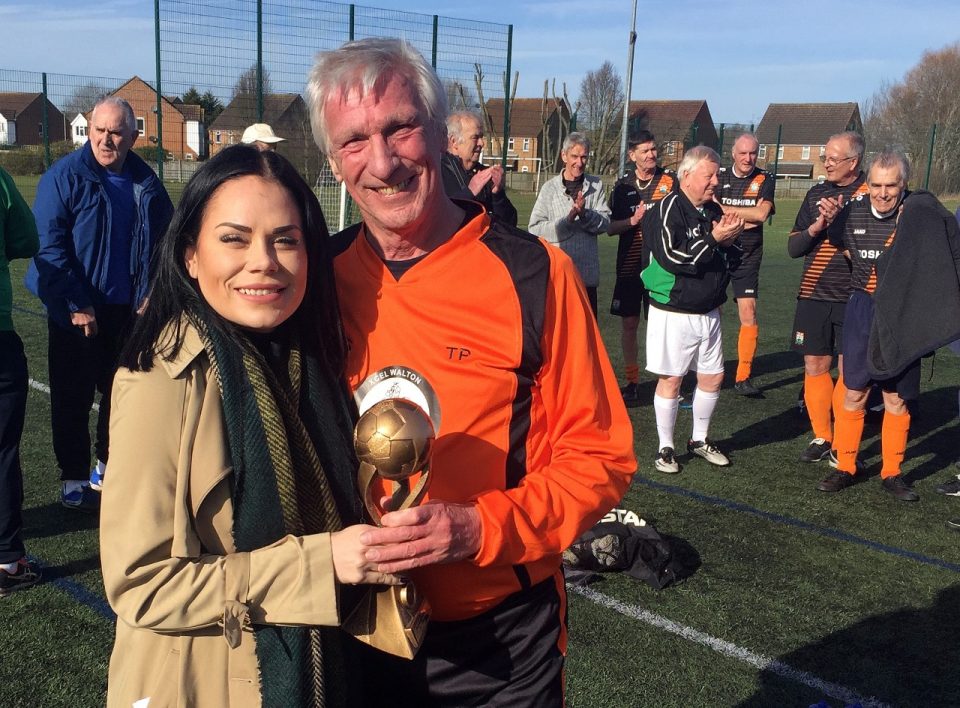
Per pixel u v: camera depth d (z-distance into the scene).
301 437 1.38
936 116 37.38
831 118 51.41
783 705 2.95
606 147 27.39
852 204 5.04
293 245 1.36
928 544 4.38
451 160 4.44
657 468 5.43
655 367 5.32
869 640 3.40
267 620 1.30
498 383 1.58
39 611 3.41
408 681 1.67
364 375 1.60
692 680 3.08
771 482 5.26
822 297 5.60
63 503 4.48
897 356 4.78
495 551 1.45
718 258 5.19
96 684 2.93
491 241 1.63
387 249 1.62
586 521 1.59
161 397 1.29
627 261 6.93
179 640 1.34
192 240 1.36
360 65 1.48
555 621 1.70
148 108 15.62
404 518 1.34
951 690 3.07
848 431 5.14
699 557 4.14
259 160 1.37
